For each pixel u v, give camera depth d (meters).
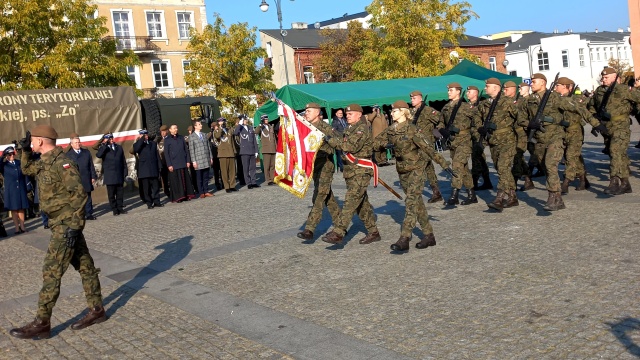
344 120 18.89
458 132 10.52
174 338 5.59
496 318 5.24
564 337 4.69
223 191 17.52
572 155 10.63
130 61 25.28
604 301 5.36
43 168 5.79
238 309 6.25
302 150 8.35
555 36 69.44
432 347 4.77
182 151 15.82
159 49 45.94
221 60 31.97
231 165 17.02
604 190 10.34
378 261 7.53
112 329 6.00
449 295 5.97
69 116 16.41
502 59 67.25
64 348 5.59
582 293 5.62
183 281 7.59
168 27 46.44
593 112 10.55
